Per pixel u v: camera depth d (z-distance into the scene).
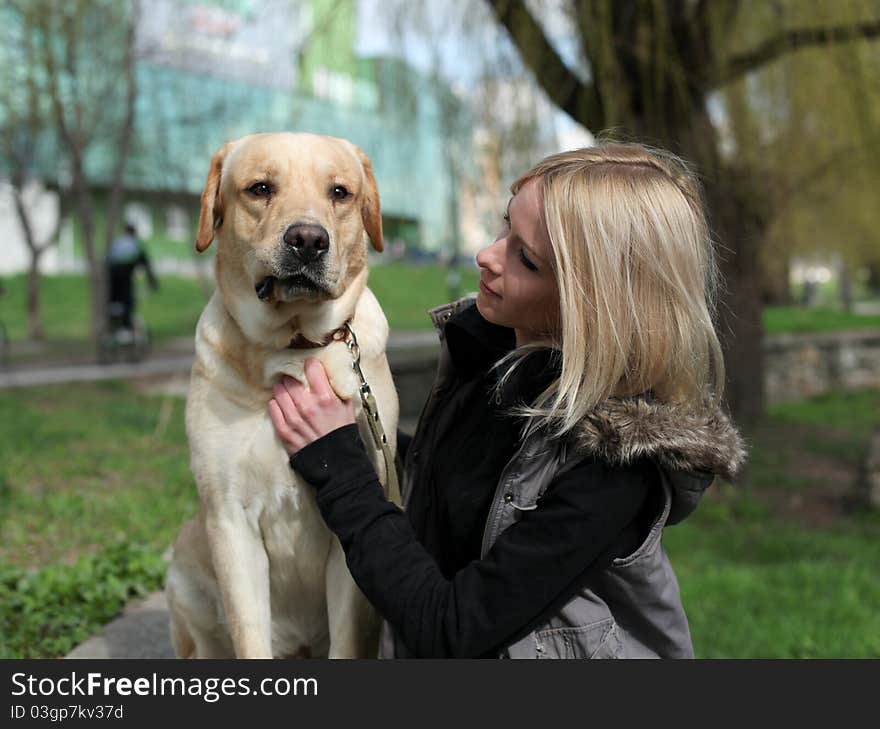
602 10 5.62
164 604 3.32
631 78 6.12
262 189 2.02
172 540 4.43
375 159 7.97
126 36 13.78
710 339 1.63
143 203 26.91
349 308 2.05
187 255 28.08
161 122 16.64
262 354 1.98
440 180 7.44
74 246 27.45
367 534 1.69
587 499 1.54
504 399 1.72
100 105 14.77
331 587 2.12
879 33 6.45
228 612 2.05
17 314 22.58
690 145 6.38
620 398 1.60
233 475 2.03
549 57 6.07
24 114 15.45
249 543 2.08
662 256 1.59
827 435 9.55
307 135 2.13
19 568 3.85
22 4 12.51
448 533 1.81
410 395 8.74
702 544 5.65
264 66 10.91
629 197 1.60
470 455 1.78
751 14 6.71
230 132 17.16
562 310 1.58
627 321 1.56
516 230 1.71
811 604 4.09
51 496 5.18
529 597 1.54
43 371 12.29
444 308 2.10
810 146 8.40
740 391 9.32
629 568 1.57
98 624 3.13
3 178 17.91
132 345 12.63
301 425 1.85
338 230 2.06
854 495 6.66
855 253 16.31
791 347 13.49
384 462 2.07
